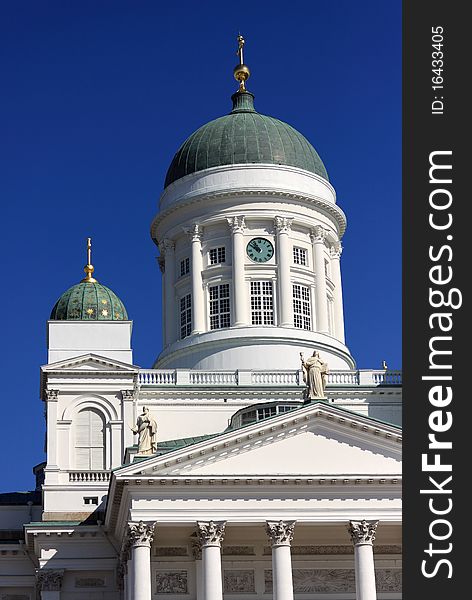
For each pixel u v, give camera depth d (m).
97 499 89.81
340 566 85.38
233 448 78.62
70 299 95.94
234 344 103.44
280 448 79.12
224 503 77.88
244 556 84.62
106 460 91.00
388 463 79.50
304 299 108.12
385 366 101.88
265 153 111.06
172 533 81.50
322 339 105.75
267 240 108.44
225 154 111.06
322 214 111.06
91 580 87.94
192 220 109.62
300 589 84.56
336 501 78.75
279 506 78.25
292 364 102.81
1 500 98.00
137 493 77.38
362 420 79.56
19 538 93.44
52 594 87.12
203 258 108.94
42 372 92.31
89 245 100.94
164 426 94.88
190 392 95.88
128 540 78.44
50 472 90.06
